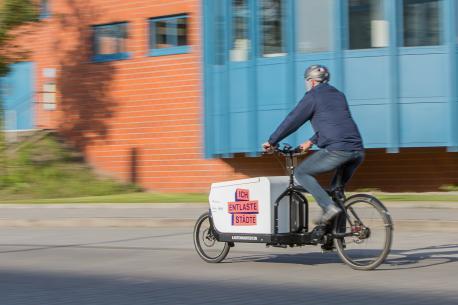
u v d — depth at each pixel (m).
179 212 37.41
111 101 55.31
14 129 59.53
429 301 15.95
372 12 42.47
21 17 49.69
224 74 46.59
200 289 18.02
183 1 51.41
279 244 20.95
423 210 34.31
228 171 50.53
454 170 46.66
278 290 17.67
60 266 22.55
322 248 20.77
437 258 22.33
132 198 45.44
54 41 57.88
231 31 46.28
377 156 47.94
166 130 52.75
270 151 20.94
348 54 42.88
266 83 44.91
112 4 55.00
